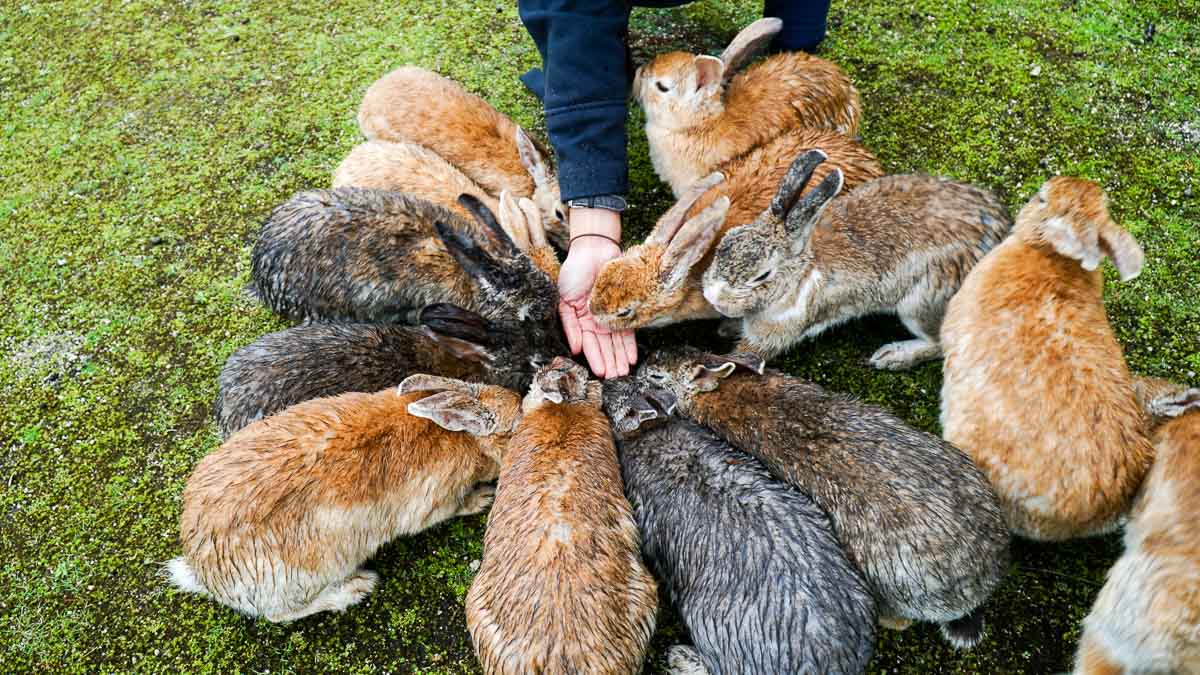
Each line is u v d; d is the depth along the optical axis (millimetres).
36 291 1357
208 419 1212
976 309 1045
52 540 1126
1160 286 1234
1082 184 1025
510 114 1519
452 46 1631
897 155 1404
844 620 908
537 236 1249
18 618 1074
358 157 1383
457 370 1164
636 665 959
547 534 945
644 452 1064
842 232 1170
